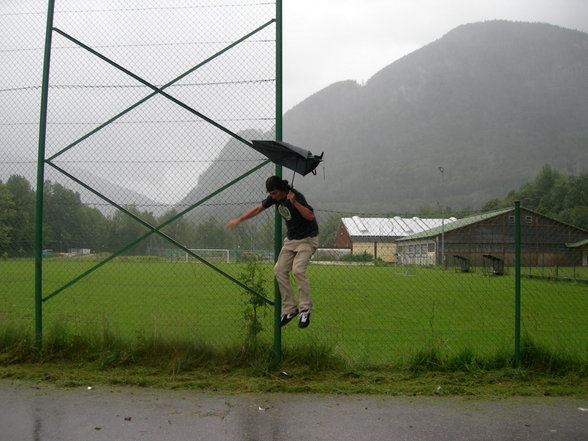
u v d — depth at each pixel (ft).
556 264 39.88
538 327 37.83
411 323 39.68
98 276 57.93
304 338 27.12
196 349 23.57
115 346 24.08
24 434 15.60
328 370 22.88
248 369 22.56
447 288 66.28
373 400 19.43
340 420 17.21
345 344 29.76
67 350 24.03
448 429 16.52
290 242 22.22
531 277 58.13
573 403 19.29
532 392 20.49
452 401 19.39
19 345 23.91
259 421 17.02
